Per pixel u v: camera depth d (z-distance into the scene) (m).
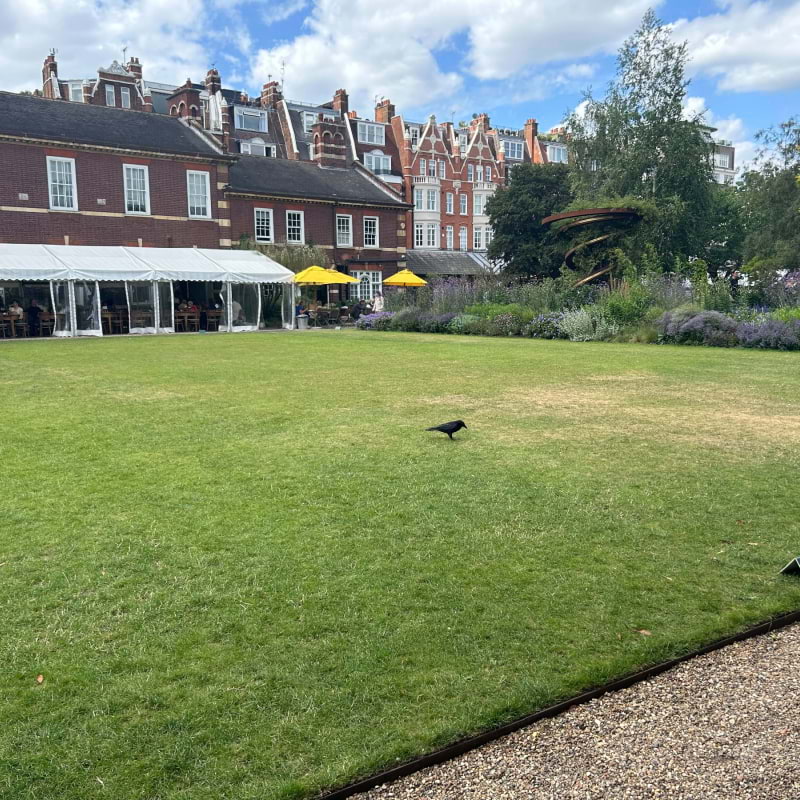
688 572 3.94
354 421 8.25
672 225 36.25
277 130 52.28
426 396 10.16
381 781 2.31
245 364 14.77
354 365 14.48
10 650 3.09
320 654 3.06
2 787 2.25
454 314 28.11
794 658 3.08
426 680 2.85
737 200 48.31
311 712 2.64
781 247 39.59
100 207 32.09
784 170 40.75
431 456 6.54
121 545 4.31
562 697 2.75
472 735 2.52
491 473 5.94
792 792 2.22
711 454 6.62
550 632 3.25
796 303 22.36
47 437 7.34
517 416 8.55
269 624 3.33
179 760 2.38
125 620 3.37
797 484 5.62
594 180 40.75
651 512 4.95
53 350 19.02
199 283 32.72
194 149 34.88
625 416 8.54
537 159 64.75
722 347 19.11
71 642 3.17
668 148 38.66
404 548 4.27
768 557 4.15
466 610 3.47
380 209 43.47
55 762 2.38
